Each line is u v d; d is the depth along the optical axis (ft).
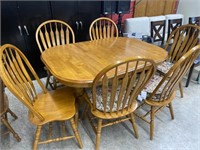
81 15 8.66
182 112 6.61
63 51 5.77
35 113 3.99
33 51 8.26
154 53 5.58
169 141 5.43
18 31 7.53
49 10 7.80
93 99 4.22
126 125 6.01
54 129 5.80
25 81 4.58
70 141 5.41
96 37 8.07
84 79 4.08
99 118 4.54
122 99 4.53
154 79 5.87
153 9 13.21
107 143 5.34
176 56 6.90
